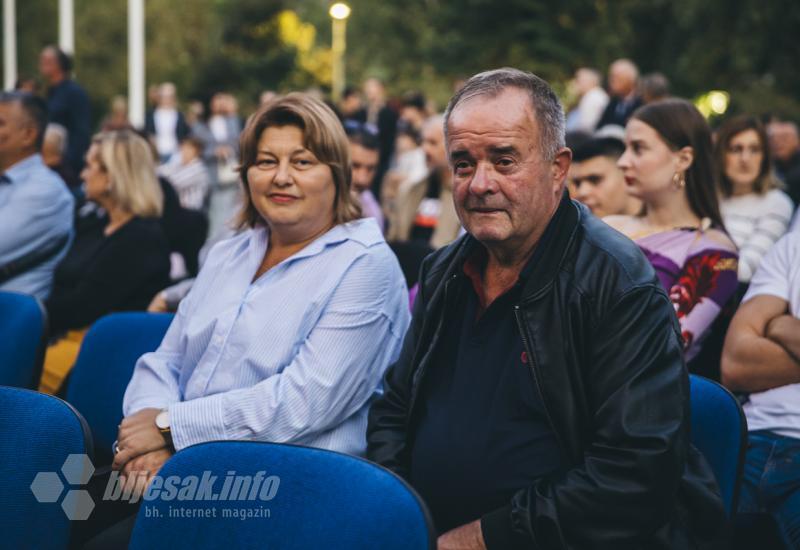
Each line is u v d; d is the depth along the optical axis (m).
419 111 11.62
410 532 1.54
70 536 1.98
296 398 2.28
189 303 2.60
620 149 3.35
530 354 1.86
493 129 1.85
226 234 4.10
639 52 22.30
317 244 2.43
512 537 1.79
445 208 4.89
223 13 42.09
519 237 1.92
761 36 16.59
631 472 1.73
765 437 2.52
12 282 4.10
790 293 2.59
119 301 3.77
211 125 12.97
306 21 45.12
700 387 2.24
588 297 1.84
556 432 1.85
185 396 2.48
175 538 1.72
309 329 2.37
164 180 5.25
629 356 1.79
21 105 4.14
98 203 3.91
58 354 3.64
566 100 23.77
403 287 2.50
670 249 2.84
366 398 2.39
